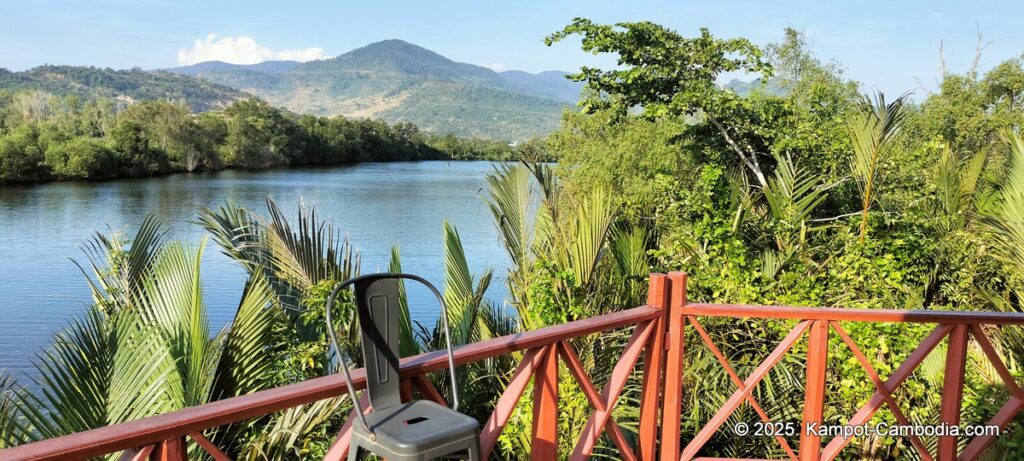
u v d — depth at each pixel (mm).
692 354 6020
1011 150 6379
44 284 22531
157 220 6051
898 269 6625
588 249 6168
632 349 2627
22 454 1238
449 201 54625
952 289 7121
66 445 1291
